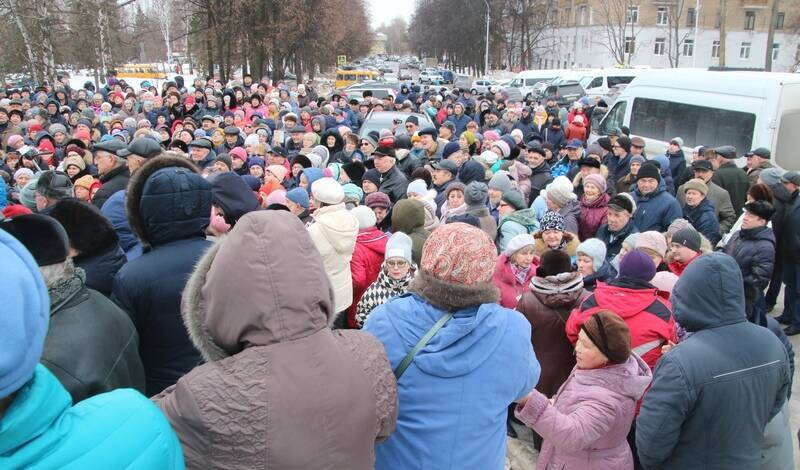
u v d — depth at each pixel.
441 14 69.69
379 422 1.57
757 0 51.41
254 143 9.19
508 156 9.12
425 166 8.02
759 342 2.42
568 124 13.37
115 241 2.53
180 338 2.39
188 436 1.35
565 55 60.22
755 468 2.40
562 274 3.63
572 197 5.86
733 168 7.39
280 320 1.42
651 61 53.19
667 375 2.39
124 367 1.89
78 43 30.22
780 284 6.55
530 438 4.17
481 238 1.92
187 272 2.41
